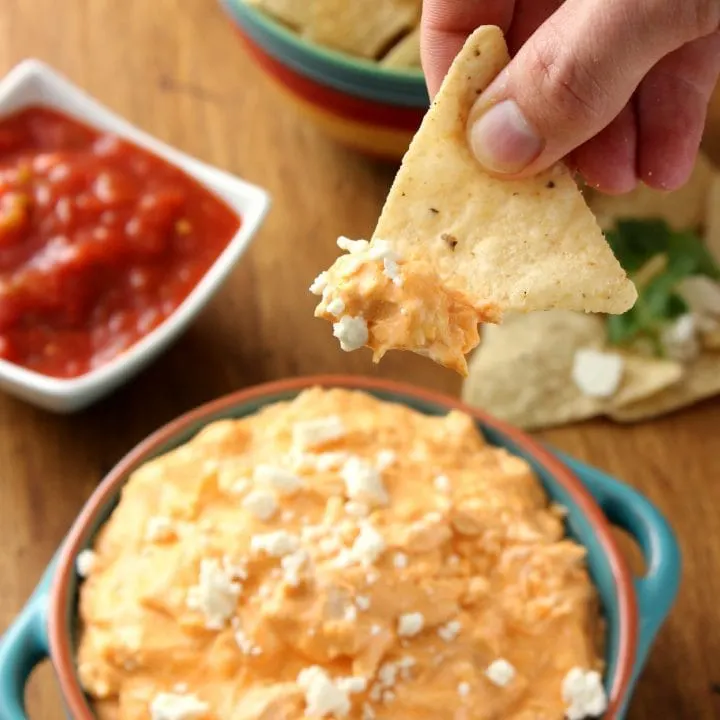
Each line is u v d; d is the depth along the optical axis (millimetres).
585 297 394
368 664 427
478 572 450
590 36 388
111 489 466
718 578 525
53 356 537
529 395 550
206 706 425
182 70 634
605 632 457
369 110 558
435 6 455
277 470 451
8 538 520
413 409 493
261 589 434
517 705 436
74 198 554
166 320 536
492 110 400
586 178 484
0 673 433
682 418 558
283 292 576
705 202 593
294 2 551
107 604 444
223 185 561
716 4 381
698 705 501
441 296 391
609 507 486
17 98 576
